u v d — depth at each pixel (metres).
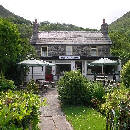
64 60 39.56
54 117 13.54
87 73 40.09
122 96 9.13
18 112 6.16
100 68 39.84
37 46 41.62
